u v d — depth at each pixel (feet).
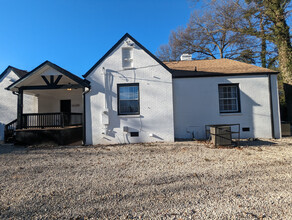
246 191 10.80
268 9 45.14
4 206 9.54
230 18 66.54
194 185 11.86
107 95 30.07
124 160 18.78
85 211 8.91
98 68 30.40
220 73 33.45
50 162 18.56
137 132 29.60
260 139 30.96
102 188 11.65
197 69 37.17
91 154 22.02
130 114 30.09
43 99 43.57
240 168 15.21
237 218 8.07
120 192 11.01
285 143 27.04
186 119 33.24
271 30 48.52
